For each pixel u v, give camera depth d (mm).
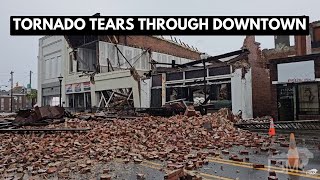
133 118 19609
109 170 6773
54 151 9180
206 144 9797
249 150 9055
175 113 22969
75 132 13805
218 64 27594
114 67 42688
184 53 54562
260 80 27781
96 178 6121
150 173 6441
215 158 7887
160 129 12820
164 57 49875
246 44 28609
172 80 31859
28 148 9812
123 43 44125
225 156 8148
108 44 42188
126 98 36062
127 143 10297
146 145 9891
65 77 46844
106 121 18781
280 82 21703
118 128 14000
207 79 28406
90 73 42562
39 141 11453
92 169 6945
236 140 10711
